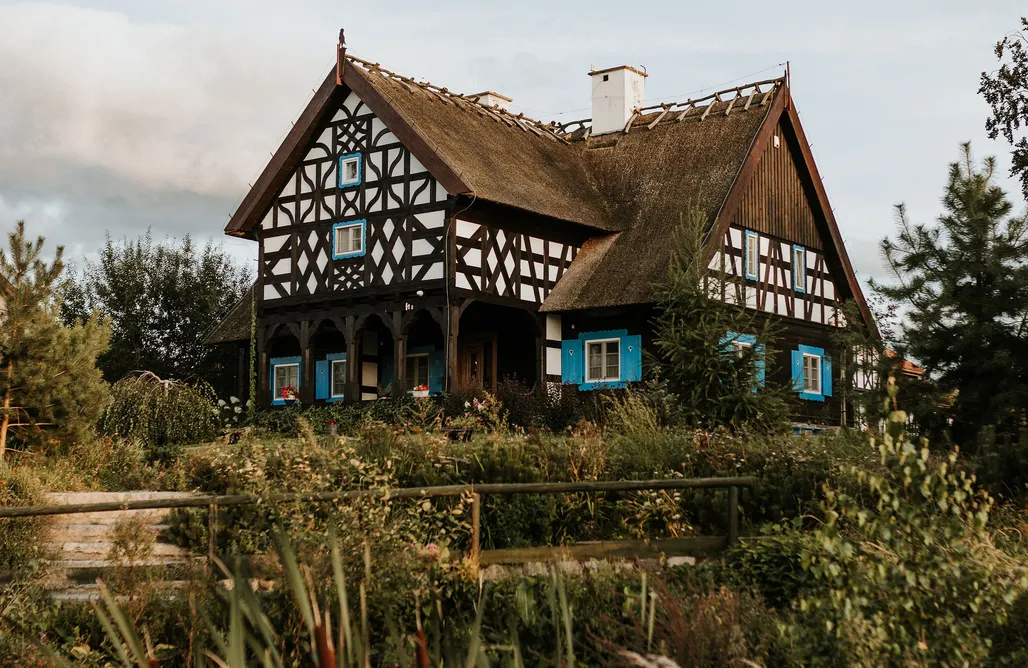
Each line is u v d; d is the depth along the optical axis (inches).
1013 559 291.0
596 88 1116.5
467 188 841.5
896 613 265.3
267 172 968.3
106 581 358.6
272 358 1085.1
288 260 972.6
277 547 136.1
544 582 336.8
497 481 474.0
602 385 906.1
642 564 379.6
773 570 370.6
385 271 904.9
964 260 598.5
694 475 489.1
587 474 481.4
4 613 339.9
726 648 277.9
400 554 340.2
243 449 525.0
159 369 1310.3
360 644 130.9
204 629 299.7
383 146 919.7
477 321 1002.1
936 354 594.2
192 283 1365.7
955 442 569.3
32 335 589.0
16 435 589.9
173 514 455.5
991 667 280.8
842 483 441.4
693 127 1031.6
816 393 1011.3
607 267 932.0
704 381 709.9
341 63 928.9
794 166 1026.7
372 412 841.5
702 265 759.1
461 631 298.5
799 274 1019.9
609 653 295.6
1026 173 840.9
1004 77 855.1
